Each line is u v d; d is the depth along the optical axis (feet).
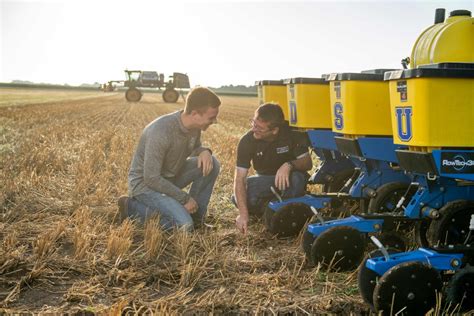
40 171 27.73
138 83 157.99
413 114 11.47
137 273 13.08
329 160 19.33
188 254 14.37
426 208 12.78
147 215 17.22
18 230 16.74
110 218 18.69
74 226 17.48
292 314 11.13
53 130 52.39
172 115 17.11
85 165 28.25
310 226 13.88
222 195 23.21
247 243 15.98
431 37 14.35
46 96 184.34
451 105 11.09
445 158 11.23
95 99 172.24
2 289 12.29
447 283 10.99
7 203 20.59
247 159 16.71
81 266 13.58
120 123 65.57
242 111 116.37
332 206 18.13
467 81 11.04
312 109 18.13
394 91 12.32
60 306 11.38
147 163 16.78
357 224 13.50
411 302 10.43
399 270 10.39
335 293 12.23
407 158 12.06
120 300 11.64
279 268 13.91
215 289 12.46
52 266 13.53
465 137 11.22
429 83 11.00
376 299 10.47
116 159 32.01
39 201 20.77
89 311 11.02
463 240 12.60
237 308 11.36
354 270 13.69
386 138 15.55
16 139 43.78
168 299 11.63
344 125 15.79
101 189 22.31
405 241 13.82
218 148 38.52
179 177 18.54
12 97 161.38
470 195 12.85
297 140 18.29
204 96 16.52
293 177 17.60
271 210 16.87
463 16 14.34
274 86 21.70
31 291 12.23
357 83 15.25
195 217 18.44
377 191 15.64
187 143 17.46
